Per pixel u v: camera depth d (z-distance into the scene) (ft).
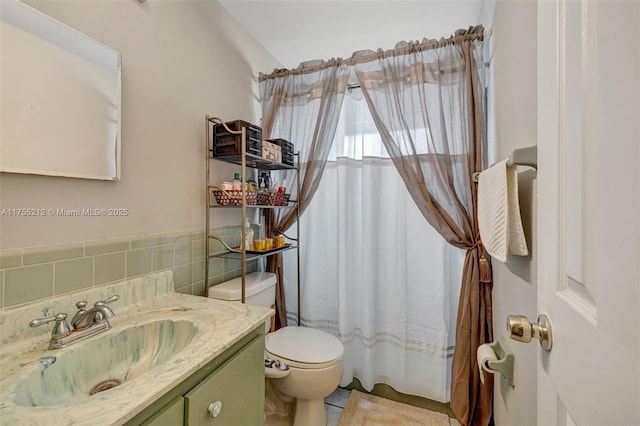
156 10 4.06
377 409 5.62
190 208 4.64
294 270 6.70
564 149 1.65
